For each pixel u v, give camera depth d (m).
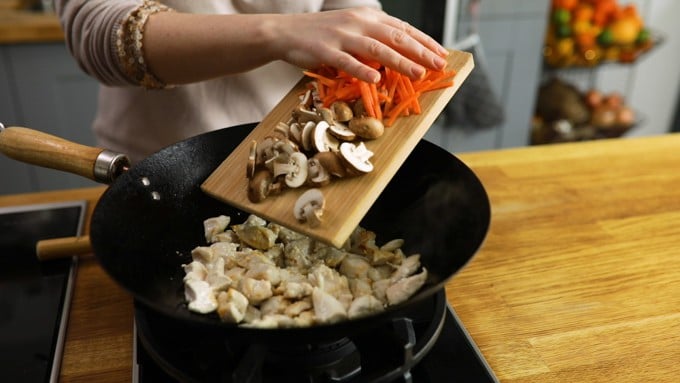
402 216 0.72
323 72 0.71
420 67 0.64
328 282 0.63
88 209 0.87
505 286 0.73
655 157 1.00
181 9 0.93
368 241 0.70
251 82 0.98
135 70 0.78
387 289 0.62
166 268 0.66
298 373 0.60
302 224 0.63
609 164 0.98
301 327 0.50
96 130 1.07
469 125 1.73
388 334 0.59
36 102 1.54
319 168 0.64
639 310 0.70
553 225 0.83
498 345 0.65
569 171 0.96
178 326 0.61
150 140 1.02
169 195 0.69
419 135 0.66
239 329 0.51
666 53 2.20
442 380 0.61
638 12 2.11
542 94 1.99
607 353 0.64
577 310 0.70
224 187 0.68
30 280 0.74
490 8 1.63
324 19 0.69
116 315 0.69
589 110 2.01
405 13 1.58
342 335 0.53
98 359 0.64
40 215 0.85
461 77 0.69
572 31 1.85
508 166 0.98
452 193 0.66
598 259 0.77
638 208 0.87
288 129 0.68
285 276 0.64
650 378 0.61
